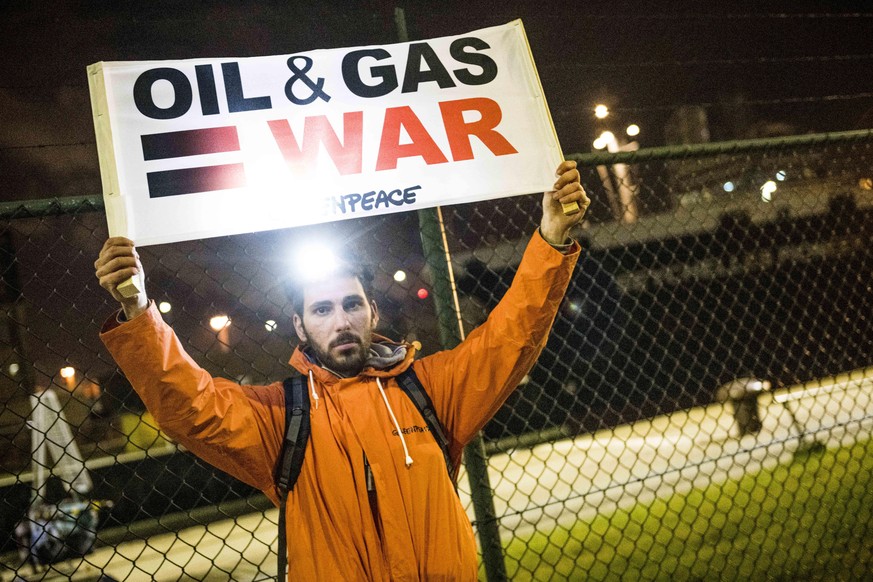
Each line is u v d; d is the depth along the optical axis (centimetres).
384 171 211
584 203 194
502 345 194
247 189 202
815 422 757
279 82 210
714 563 385
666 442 837
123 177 195
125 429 625
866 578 339
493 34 226
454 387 198
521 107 222
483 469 265
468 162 215
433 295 276
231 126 204
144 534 641
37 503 452
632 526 484
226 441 179
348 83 214
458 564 180
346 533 177
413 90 217
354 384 195
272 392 198
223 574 494
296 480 184
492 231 375
